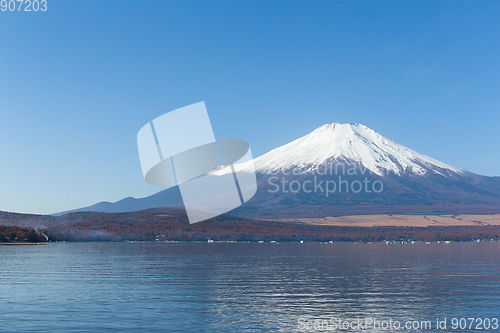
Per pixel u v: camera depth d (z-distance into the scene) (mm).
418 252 163375
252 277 72125
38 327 35281
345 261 113312
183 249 196250
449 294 53219
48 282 63250
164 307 43844
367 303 47219
